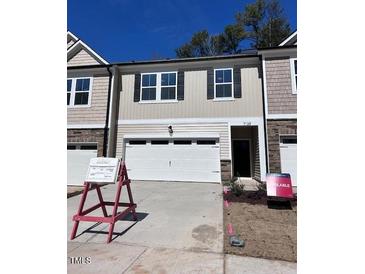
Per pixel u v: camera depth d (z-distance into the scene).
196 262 3.64
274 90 10.58
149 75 12.41
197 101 11.69
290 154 10.22
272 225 5.26
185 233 4.86
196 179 11.27
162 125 11.88
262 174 10.55
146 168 11.79
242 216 5.90
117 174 5.09
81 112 12.32
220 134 11.27
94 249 4.16
